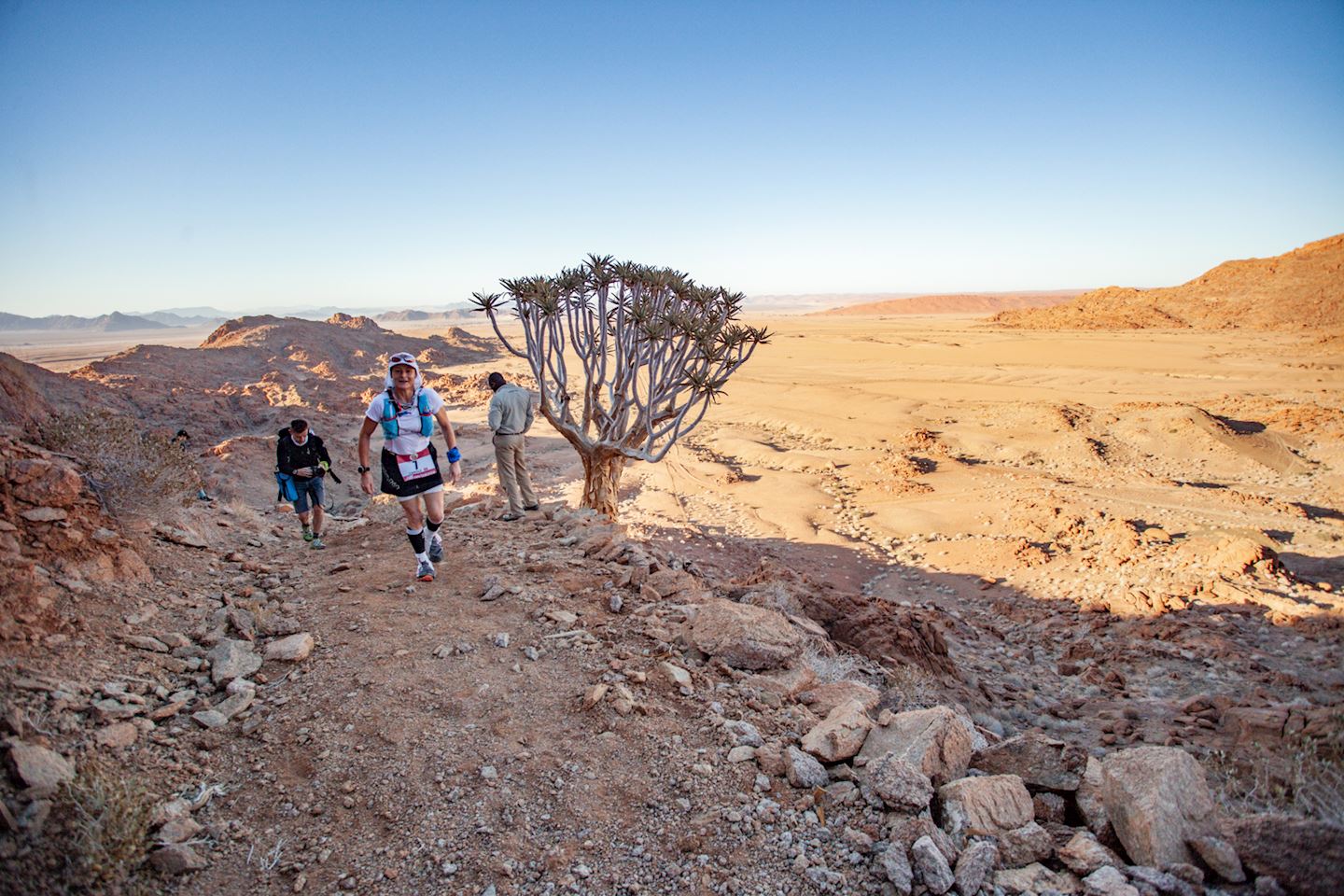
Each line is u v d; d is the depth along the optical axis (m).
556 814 2.97
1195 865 2.69
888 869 2.63
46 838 2.44
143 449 6.87
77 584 4.23
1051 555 15.09
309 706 3.71
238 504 8.29
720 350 10.91
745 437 31.03
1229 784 4.00
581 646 4.57
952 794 3.04
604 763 3.31
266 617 4.78
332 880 2.61
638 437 11.67
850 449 28.28
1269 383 45.06
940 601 13.32
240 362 60.94
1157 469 23.67
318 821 2.89
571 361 61.84
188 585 5.04
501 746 3.42
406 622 4.85
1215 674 8.49
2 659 3.39
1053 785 3.27
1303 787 3.65
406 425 5.57
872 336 100.69
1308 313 93.25
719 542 16.14
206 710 3.56
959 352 71.75
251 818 2.90
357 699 3.77
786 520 18.73
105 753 3.04
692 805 3.05
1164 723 6.29
